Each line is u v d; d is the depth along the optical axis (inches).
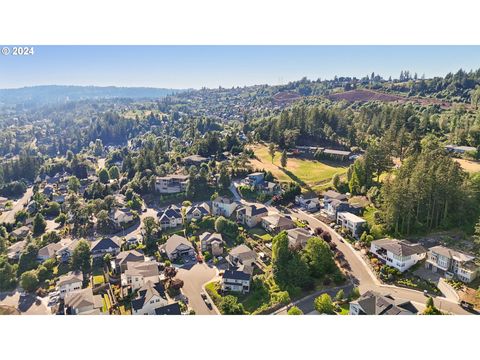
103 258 2571.4
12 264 2657.5
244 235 2832.2
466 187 2393.0
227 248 2687.0
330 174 3929.6
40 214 3203.7
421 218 2527.1
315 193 3521.2
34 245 2674.7
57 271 2524.6
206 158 4648.1
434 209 2465.6
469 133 3855.8
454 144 3944.4
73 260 2482.8
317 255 2128.4
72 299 1989.4
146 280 2170.3
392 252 2133.4
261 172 3944.4
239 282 2090.3
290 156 4530.0
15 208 4020.7
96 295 2111.2
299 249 2233.0
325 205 3218.5
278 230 2778.1
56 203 3656.5
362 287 2005.4
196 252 2664.9
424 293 1913.1
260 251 2586.1
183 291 2143.2
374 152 3321.9
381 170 3366.1
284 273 2080.5
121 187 4180.6
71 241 2984.7
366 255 2305.6
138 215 3435.0
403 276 2058.3
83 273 2471.7
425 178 2395.4
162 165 4416.8
